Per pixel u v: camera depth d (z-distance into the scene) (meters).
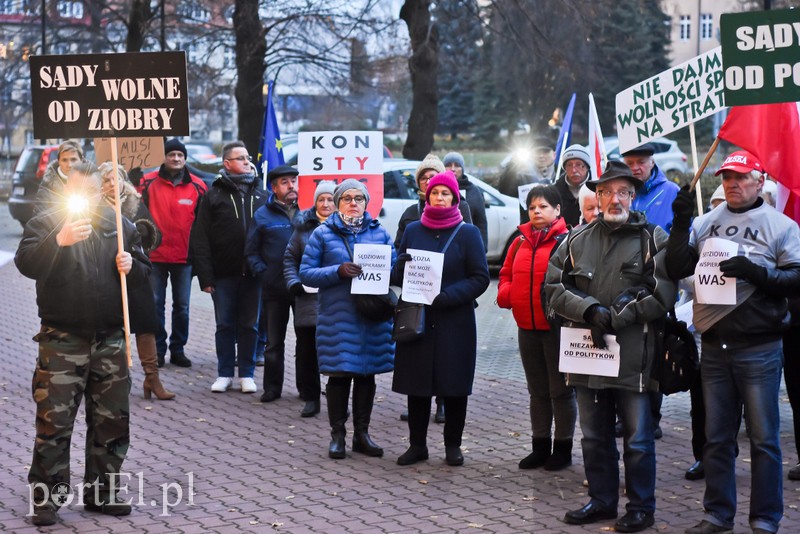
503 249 17.03
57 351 5.75
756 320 5.43
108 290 5.84
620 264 5.68
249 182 9.39
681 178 23.30
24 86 39.72
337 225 7.47
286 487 6.54
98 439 5.94
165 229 10.31
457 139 58.66
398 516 5.97
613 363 5.67
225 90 28.64
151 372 9.01
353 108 30.55
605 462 5.89
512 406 8.92
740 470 6.96
